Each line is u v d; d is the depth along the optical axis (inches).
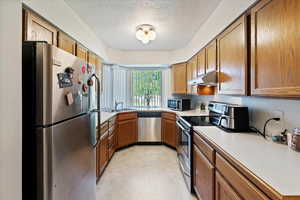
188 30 120.6
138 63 178.2
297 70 40.8
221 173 56.9
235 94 69.1
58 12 76.5
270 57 50.0
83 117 63.2
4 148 34.2
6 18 34.9
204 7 88.5
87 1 81.9
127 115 168.4
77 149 58.2
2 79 33.8
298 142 52.1
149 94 200.1
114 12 93.5
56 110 46.1
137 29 117.3
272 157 47.9
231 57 72.5
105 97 172.7
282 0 45.3
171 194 92.4
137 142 179.6
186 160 100.9
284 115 62.6
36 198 43.4
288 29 43.4
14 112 36.9
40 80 43.2
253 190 38.7
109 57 165.9
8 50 35.4
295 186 33.2
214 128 85.1
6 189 34.6
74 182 56.0
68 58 52.3
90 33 118.1
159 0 82.0
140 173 116.2
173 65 175.2
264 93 52.6
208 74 89.9
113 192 93.9
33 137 43.5
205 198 72.0
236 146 57.4
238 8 66.6
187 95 185.2
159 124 179.0
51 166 44.4
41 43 43.4
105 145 117.2
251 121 81.0
